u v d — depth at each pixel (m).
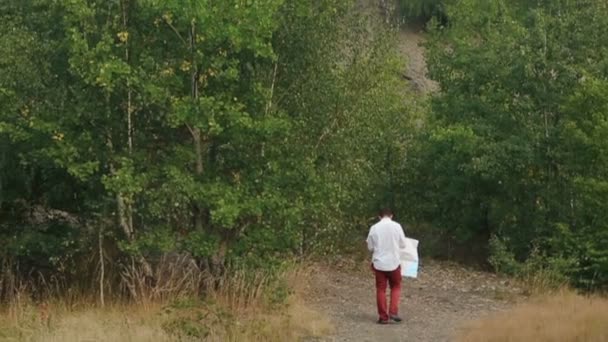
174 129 15.32
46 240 15.87
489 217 21.27
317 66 16.23
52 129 14.39
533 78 19.98
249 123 14.20
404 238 13.89
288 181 15.01
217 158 15.27
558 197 19.84
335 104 16.64
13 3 16.22
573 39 19.86
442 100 21.92
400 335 12.89
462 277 19.25
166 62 14.52
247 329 11.95
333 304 15.35
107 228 15.38
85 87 14.75
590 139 18.61
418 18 41.28
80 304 14.66
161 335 11.56
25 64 14.86
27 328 12.33
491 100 20.83
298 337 12.32
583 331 11.95
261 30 14.13
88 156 14.67
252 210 14.29
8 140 15.39
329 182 15.88
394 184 23.06
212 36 13.98
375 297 16.23
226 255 14.95
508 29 21.42
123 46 14.49
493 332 12.30
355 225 21.34
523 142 19.73
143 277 14.99
